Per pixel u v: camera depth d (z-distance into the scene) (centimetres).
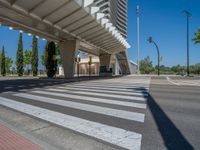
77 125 536
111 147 391
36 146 396
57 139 438
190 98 1001
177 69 7712
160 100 935
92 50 5166
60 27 2781
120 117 614
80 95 1104
